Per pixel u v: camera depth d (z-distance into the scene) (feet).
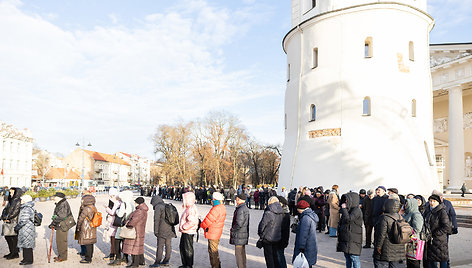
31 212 31.19
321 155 84.23
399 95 81.66
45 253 35.86
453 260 33.55
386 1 82.84
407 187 77.77
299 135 91.20
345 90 83.25
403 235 21.91
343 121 82.58
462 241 43.45
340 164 80.89
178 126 199.72
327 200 50.93
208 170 202.59
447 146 141.38
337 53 85.61
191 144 198.70
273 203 25.73
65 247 32.48
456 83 117.19
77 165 368.68
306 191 53.11
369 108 81.51
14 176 226.99
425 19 88.33
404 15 84.48
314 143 86.38
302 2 96.68
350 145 80.64
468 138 134.51
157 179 359.25
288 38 100.22
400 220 22.40
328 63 86.63
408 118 82.12
